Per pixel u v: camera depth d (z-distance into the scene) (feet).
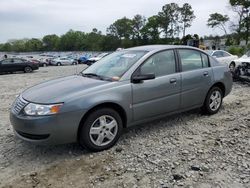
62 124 13.30
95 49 408.87
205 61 19.66
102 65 17.54
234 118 19.61
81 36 435.94
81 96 13.82
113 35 393.50
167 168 12.69
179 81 17.38
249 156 13.69
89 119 13.97
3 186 11.65
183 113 20.67
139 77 15.25
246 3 228.22
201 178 11.84
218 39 283.59
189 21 366.02
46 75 66.44
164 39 365.81
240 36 237.45
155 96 16.24
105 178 12.02
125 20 384.06
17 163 13.57
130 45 377.09
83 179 12.00
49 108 13.16
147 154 14.12
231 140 15.67
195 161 13.29
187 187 11.21
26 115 13.42
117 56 17.79
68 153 14.46
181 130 17.42
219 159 13.46
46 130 13.12
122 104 14.93
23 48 433.07
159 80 16.42
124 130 17.49
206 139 15.94
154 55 16.71
